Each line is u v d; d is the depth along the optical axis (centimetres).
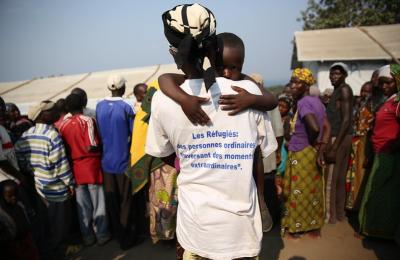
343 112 343
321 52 962
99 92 699
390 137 306
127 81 745
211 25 131
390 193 317
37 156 309
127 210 346
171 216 327
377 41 990
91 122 343
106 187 351
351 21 1697
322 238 348
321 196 339
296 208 332
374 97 361
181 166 143
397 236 302
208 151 135
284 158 374
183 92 131
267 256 316
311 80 324
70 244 367
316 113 310
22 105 636
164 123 140
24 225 267
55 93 730
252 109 139
